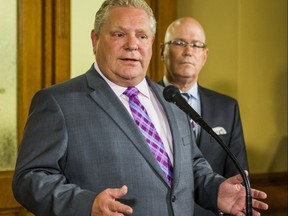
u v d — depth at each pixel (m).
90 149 1.86
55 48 3.57
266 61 3.95
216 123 2.93
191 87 2.98
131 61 1.95
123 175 1.85
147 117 2.00
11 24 3.43
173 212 1.90
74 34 3.66
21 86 3.45
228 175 2.88
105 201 1.62
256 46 3.90
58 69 3.58
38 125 1.87
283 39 4.02
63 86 1.97
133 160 1.87
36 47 3.53
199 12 4.05
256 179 3.92
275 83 4.00
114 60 1.95
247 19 3.85
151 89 2.12
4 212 3.40
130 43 1.93
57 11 3.57
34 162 1.81
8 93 3.43
